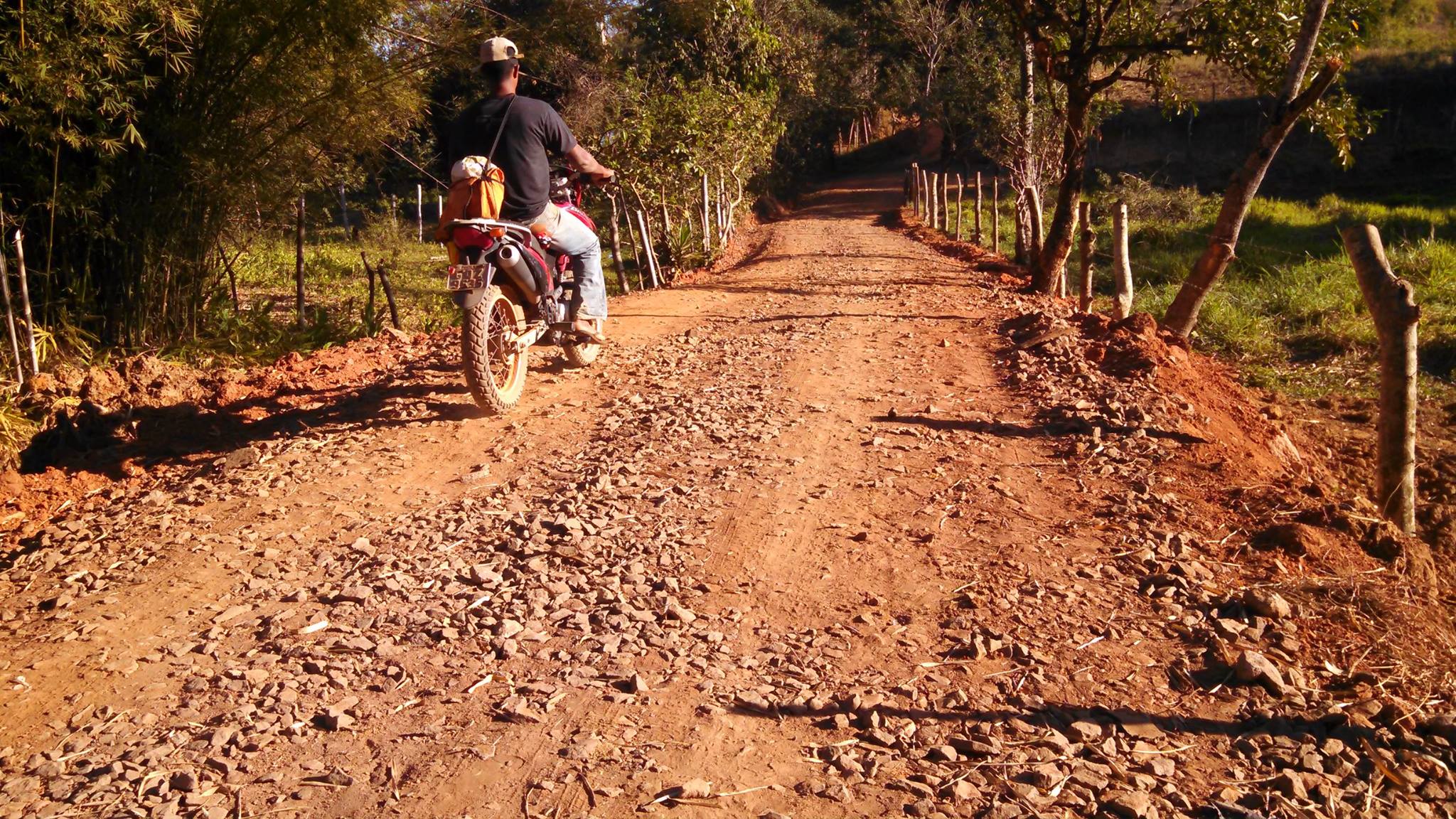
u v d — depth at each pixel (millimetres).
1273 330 10898
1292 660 3225
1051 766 2701
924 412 5883
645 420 5816
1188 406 5871
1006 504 4445
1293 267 13914
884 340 8188
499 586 3746
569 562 3930
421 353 8141
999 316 9328
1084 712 2961
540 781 2660
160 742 2834
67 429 5891
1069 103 11977
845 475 4852
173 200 8305
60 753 2791
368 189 29219
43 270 7988
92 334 7938
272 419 6219
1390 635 3373
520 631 3412
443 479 4961
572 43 15391
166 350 8289
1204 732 2879
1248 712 2961
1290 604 3520
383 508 4598
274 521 4465
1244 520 4230
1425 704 3002
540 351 7707
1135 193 24234
